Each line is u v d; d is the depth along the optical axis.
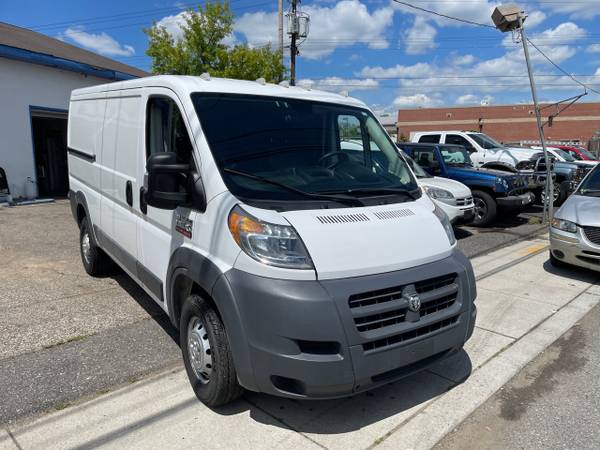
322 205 3.15
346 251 2.86
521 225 10.91
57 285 5.82
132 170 4.27
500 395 3.62
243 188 3.09
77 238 8.52
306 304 2.66
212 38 18.58
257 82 4.12
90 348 4.16
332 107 4.11
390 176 3.93
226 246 2.92
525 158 14.84
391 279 2.90
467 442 3.06
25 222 9.95
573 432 3.18
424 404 3.45
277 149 3.49
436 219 3.50
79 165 6.12
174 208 3.36
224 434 3.03
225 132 3.38
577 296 5.82
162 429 3.06
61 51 16.75
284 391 2.79
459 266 3.29
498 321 5.00
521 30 8.94
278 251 2.77
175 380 3.67
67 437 2.96
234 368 3.05
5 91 12.77
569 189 9.01
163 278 3.76
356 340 2.71
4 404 3.28
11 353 4.03
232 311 2.81
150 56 19.11
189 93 3.50
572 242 6.34
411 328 2.90
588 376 3.92
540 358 4.23
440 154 11.00
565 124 56.72
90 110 5.62
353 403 3.43
